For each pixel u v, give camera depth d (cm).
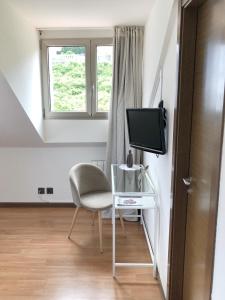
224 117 110
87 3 246
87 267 249
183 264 190
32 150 376
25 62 290
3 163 379
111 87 336
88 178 315
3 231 315
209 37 141
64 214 364
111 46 347
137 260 261
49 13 276
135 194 231
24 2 243
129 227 331
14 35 259
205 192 146
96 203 281
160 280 225
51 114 362
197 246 161
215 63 130
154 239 246
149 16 281
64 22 310
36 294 213
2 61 231
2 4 231
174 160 179
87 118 364
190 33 162
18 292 215
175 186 181
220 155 112
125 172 287
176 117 174
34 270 243
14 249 277
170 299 195
